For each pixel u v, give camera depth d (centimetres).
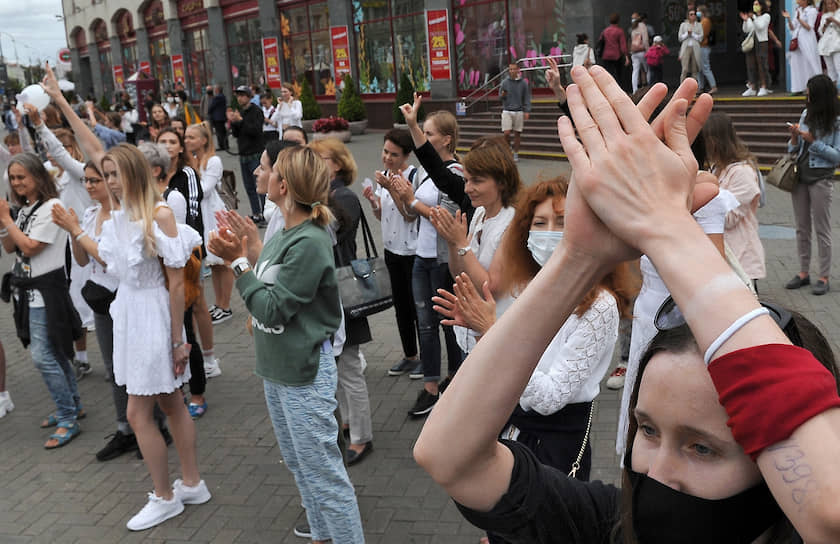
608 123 85
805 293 717
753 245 498
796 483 69
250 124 1288
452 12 2300
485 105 2072
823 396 71
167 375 433
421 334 554
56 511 479
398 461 497
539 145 1739
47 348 570
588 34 1948
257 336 372
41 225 557
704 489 92
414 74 2500
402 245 596
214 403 617
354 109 2520
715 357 77
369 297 475
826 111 672
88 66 4797
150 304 430
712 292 78
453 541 411
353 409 498
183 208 664
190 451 465
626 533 101
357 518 380
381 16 2558
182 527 448
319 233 359
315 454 368
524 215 311
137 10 3834
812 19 1429
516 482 117
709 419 90
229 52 3309
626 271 284
